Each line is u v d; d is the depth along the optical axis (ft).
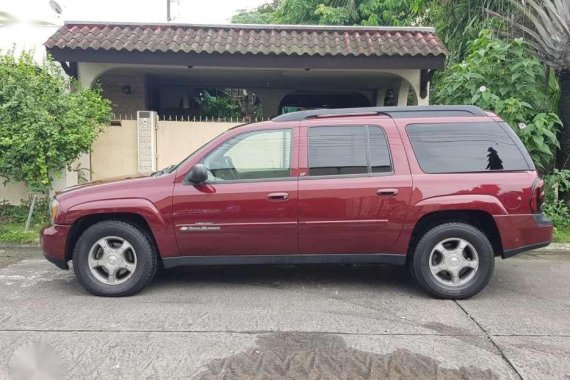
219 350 13.17
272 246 17.35
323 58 30.37
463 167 17.21
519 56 27.48
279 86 42.98
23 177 26.66
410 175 17.10
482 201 16.83
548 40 27.14
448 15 36.68
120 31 32.14
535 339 13.99
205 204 17.01
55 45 28.94
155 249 17.62
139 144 31.07
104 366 12.25
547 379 11.76
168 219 17.07
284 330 14.51
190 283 19.10
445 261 17.22
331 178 17.17
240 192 17.02
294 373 12.00
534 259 23.15
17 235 25.12
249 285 18.88
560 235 25.61
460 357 12.87
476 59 28.50
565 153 28.04
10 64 26.81
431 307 16.55
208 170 17.35
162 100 44.11
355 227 17.11
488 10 31.01
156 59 29.96
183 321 15.12
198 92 49.01
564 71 27.61
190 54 29.99
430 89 36.37
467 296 17.24
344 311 16.12
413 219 16.99
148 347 13.30
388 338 14.01
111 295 17.31
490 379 11.78
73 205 17.17
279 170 17.34
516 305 16.81
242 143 17.53
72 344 13.43
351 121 17.67
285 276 20.12
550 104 28.94
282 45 30.68
